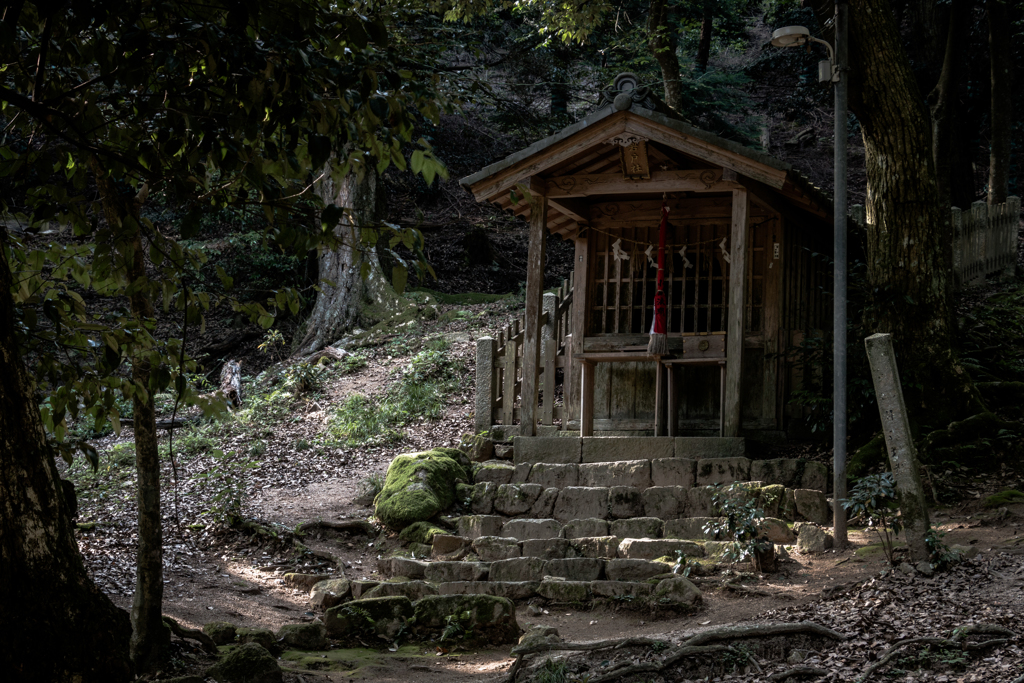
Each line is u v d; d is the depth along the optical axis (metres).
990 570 6.39
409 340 18.94
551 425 11.88
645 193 11.55
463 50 21.80
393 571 8.68
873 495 7.01
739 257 10.20
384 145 4.36
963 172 18.25
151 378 4.82
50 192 4.83
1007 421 9.88
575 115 24.47
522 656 5.75
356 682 5.81
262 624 7.33
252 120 4.05
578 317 11.72
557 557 8.53
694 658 5.44
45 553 4.18
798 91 27.67
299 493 11.57
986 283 15.48
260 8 4.03
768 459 9.48
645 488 9.55
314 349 19.81
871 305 10.59
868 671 4.84
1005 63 16.44
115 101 4.63
